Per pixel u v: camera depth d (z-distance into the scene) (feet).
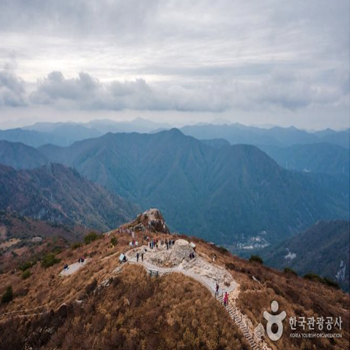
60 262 255.91
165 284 157.69
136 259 188.24
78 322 149.89
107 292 162.30
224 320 133.18
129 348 124.98
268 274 223.92
